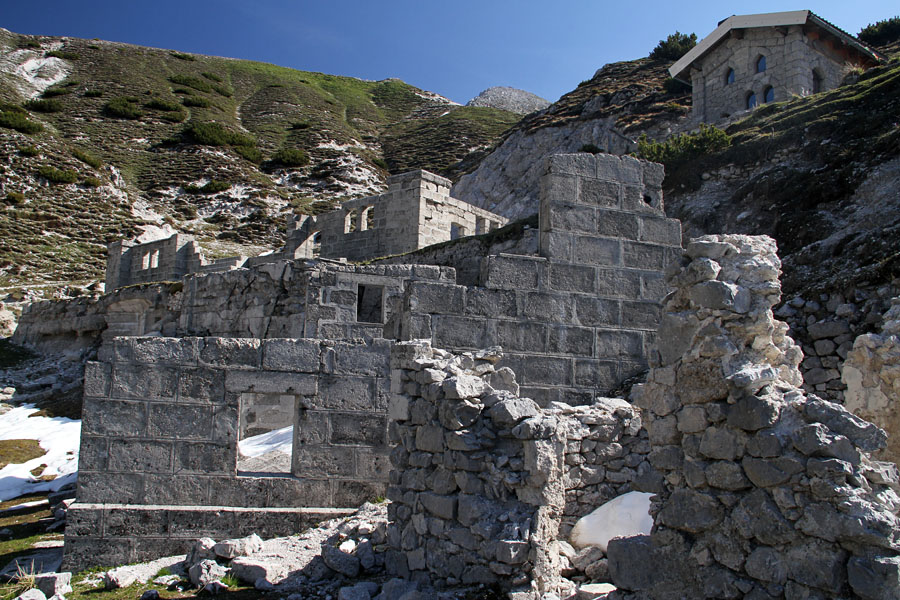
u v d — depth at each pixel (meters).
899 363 8.09
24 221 46.28
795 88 34.91
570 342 10.66
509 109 117.56
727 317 5.20
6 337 32.56
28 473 14.77
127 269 37.16
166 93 87.69
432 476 6.87
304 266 19.20
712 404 5.10
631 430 8.34
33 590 7.16
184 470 9.05
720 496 4.93
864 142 21.05
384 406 9.69
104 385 9.02
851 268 15.16
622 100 52.38
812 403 4.65
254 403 13.79
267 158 75.06
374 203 31.83
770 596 4.53
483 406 6.67
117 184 57.38
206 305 21.84
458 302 10.34
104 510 8.71
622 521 7.29
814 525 4.38
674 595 5.09
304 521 9.05
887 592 4.03
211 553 7.98
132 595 7.29
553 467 6.20
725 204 23.70
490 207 52.81
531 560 5.90
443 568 6.47
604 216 11.06
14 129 58.31
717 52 38.78
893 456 8.09
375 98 116.31
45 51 95.69
